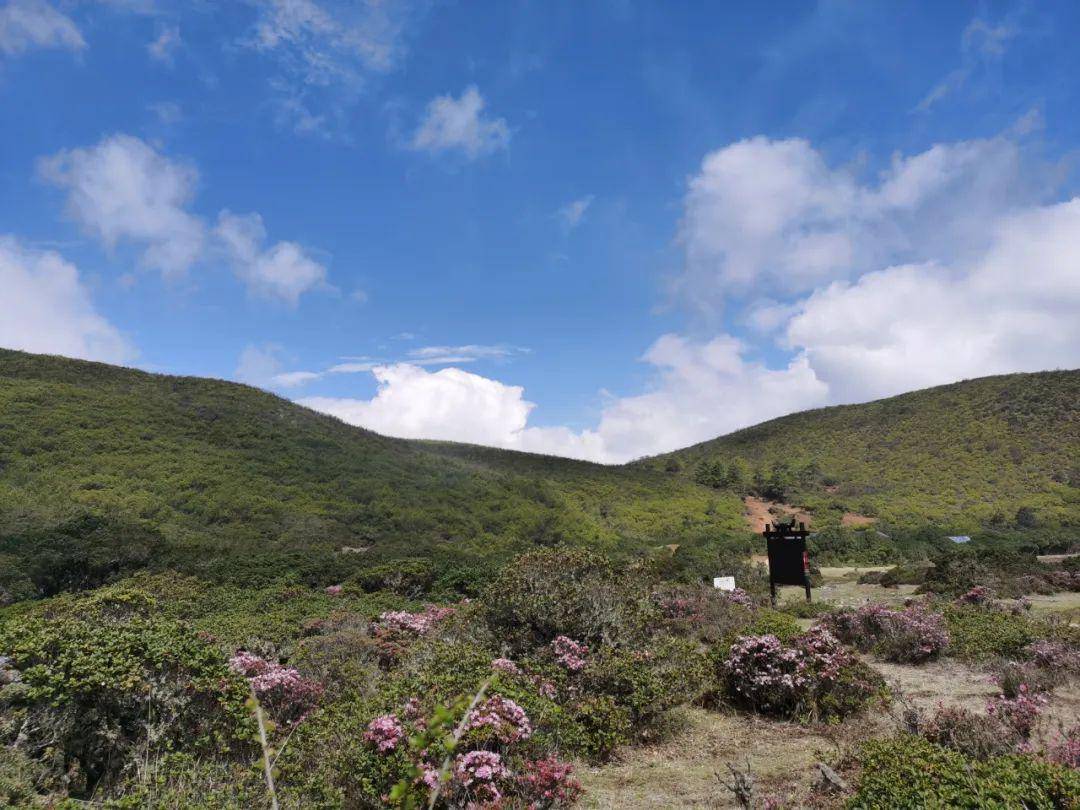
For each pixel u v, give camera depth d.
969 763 3.60
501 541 35.44
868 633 9.88
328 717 4.87
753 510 53.53
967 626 9.30
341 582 16.83
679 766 5.00
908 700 6.12
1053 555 29.86
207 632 7.79
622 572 8.06
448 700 4.43
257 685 5.39
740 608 11.95
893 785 3.43
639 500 52.50
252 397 51.28
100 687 4.01
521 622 7.28
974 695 6.65
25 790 3.34
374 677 6.45
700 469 67.38
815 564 29.61
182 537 25.17
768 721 6.12
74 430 34.03
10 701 3.91
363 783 3.84
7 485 26.73
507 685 5.17
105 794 3.69
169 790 3.49
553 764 4.18
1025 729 4.77
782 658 6.35
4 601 15.37
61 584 17.23
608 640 6.95
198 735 4.27
